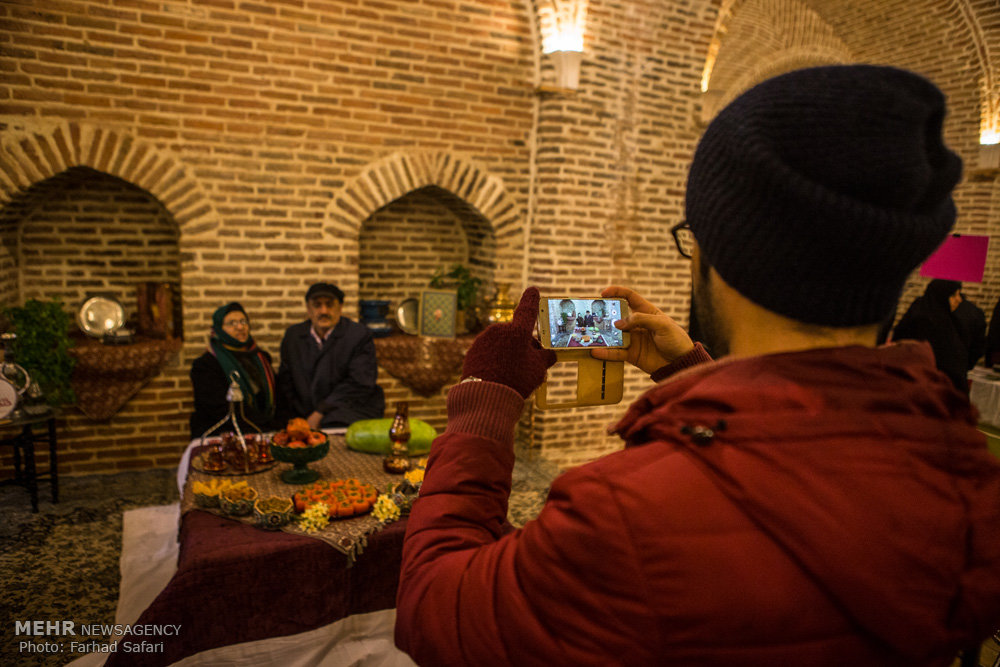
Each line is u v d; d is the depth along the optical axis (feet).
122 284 15.67
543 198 16.75
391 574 8.17
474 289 17.88
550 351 2.34
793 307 1.58
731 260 1.63
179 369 14.74
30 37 12.62
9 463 13.93
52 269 15.01
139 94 13.53
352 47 14.89
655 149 17.43
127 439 14.60
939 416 1.58
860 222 1.43
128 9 13.16
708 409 1.59
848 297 1.56
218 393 13.57
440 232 18.66
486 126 16.37
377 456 10.18
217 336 13.79
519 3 16.05
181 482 9.77
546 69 16.26
